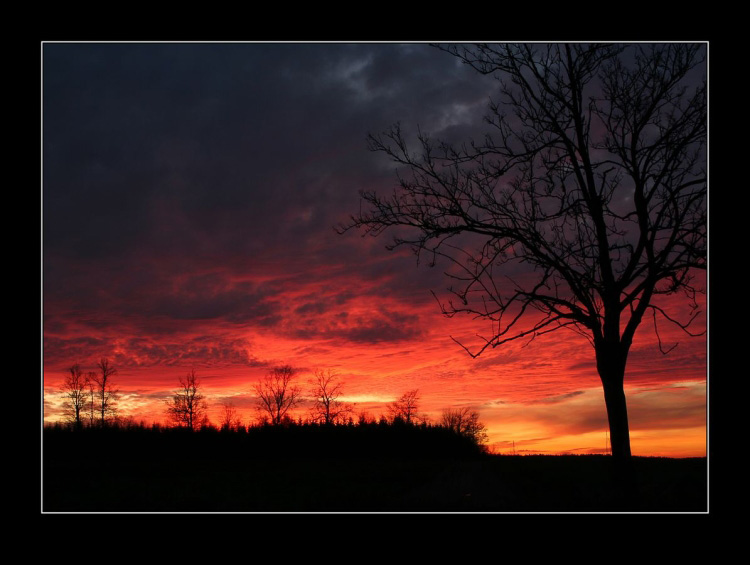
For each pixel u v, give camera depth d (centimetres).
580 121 1636
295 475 2833
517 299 1580
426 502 1688
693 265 1462
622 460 1495
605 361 1541
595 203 1571
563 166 1655
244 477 2756
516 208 1644
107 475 2902
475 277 1588
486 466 2327
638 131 1586
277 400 5119
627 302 1538
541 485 1872
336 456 4216
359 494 1975
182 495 2064
